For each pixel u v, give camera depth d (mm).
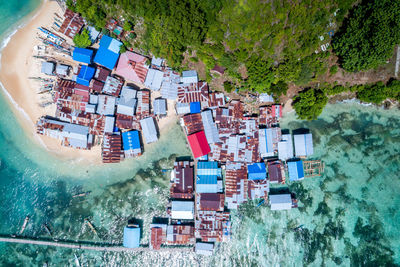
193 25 49844
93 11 54188
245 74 58188
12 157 60312
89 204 60562
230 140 59188
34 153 60375
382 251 60656
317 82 59594
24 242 59281
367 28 51688
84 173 60656
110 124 57812
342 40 53875
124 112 58000
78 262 59750
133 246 58219
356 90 60281
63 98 56844
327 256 60812
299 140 59938
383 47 50906
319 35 55344
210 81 59344
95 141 59719
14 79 59312
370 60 52969
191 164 60250
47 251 59750
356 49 53094
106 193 60719
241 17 50219
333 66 57812
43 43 58594
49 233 59938
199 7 50188
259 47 54562
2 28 58781
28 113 59719
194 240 58969
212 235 58250
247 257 60688
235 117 59125
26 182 60469
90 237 60188
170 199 60344
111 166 60688
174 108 60750
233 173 58969
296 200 60656
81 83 57281
